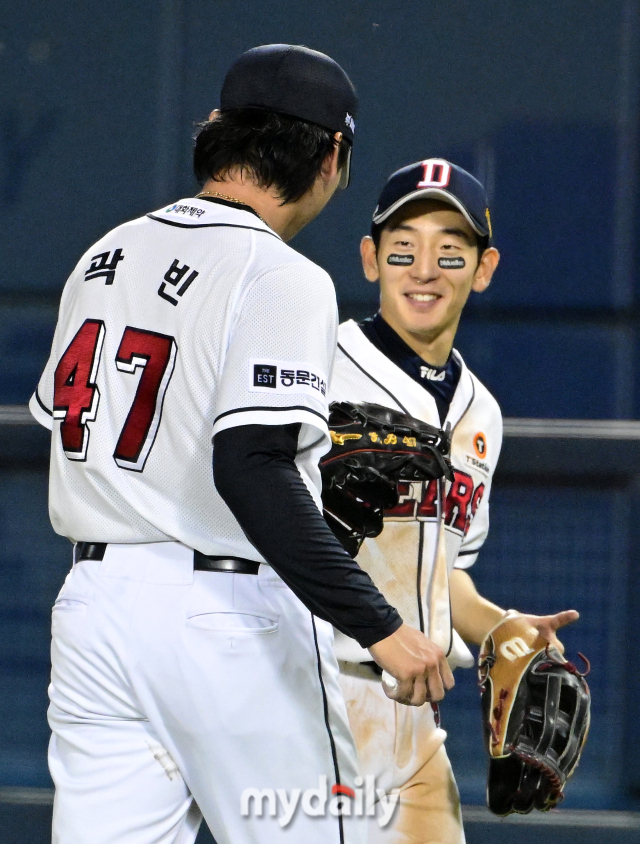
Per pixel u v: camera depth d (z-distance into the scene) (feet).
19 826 36.19
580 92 56.44
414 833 22.04
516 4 56.54
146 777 16.44
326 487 20.22
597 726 42.65
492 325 55.72
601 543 46.52
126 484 16.21
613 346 55.47
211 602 15.97
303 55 17.83
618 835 36.06
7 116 57.16
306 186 17.65
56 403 16.99
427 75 56.65
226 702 15.79
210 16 57.11
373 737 21.33
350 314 55.11
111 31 57.11
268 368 15.35
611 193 56.08
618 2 56.18
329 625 17.26
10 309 56.34
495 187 56.44
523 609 46.57
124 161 57.11
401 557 21.40
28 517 48.85
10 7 56.90
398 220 22.31
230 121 17.46
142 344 16.28
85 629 16.22
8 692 43.83
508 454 46.37
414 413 22.06
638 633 45.29
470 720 42.39
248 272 16.03
